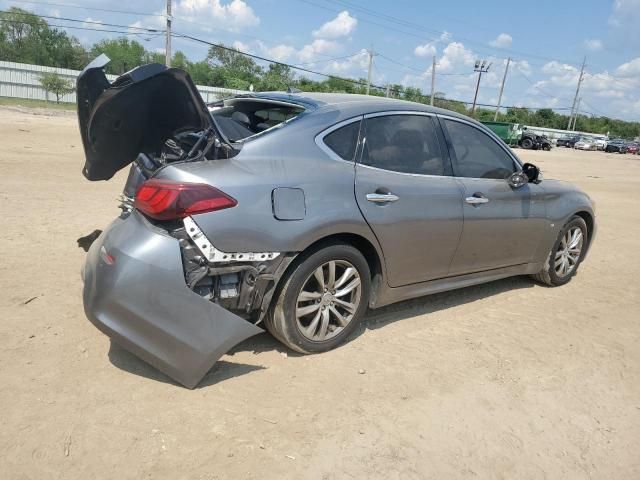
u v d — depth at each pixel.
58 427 2.67
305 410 2.99
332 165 3.54
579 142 63.00
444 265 4.27
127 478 2.40
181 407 2.91
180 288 2.95
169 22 33.28
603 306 5.13
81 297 4.14
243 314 3.30
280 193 3.21
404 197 3.82
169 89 3.22
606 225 9.87
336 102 3.88
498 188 4.60
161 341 2.95
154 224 3.07
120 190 8.49
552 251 5.38
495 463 2.74
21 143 13.45
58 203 7.11
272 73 63.06
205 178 3.03
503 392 3.39
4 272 4.50
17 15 66.44
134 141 3.76
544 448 2.90
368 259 3.87
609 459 2.87
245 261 3.12
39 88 46.22
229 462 2.54
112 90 3.25
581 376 3.70
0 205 6.71
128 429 2.70
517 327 4.44
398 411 3.07
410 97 68.25
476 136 4.60
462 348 3.95
